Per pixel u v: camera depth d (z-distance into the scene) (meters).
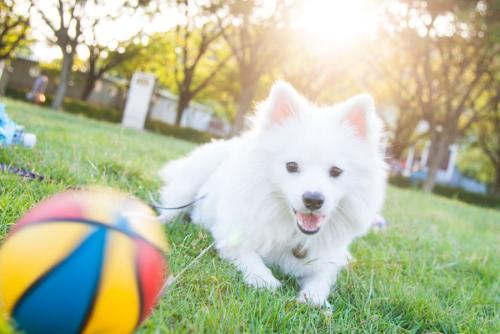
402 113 27.14
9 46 30.39
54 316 1.29
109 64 29.75
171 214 3.99
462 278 3.94
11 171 3.57
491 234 7.40
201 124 54.12
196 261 2.71
